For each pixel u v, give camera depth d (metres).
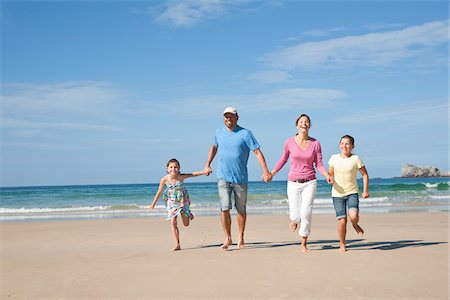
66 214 19.56
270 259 6.25
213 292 4.61
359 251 6.83
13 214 20.22
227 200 7.35
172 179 7.66
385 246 7.42
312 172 6.99
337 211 6.94
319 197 29.73
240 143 7.38
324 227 11.10
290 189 7.08
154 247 8.00
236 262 6.09
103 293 4.70
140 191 45.03
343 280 4.95
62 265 6.32
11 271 5.96
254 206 22.02
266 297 4.39
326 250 7.03
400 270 5.41
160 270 5.71
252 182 80.50
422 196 28.39
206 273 5.45
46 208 23.53
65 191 47.62
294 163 7.03
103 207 23.00
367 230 10.07
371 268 5.54
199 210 19.55
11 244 8.90
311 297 4.36
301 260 6.13
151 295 4.58
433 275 5.15
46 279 5.40
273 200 26.27
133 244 8.56
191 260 6.33
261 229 10.87
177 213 7.55
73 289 4.89
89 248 8.11
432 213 14.98
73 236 10.14
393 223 11.59
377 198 26.80
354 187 6.93
